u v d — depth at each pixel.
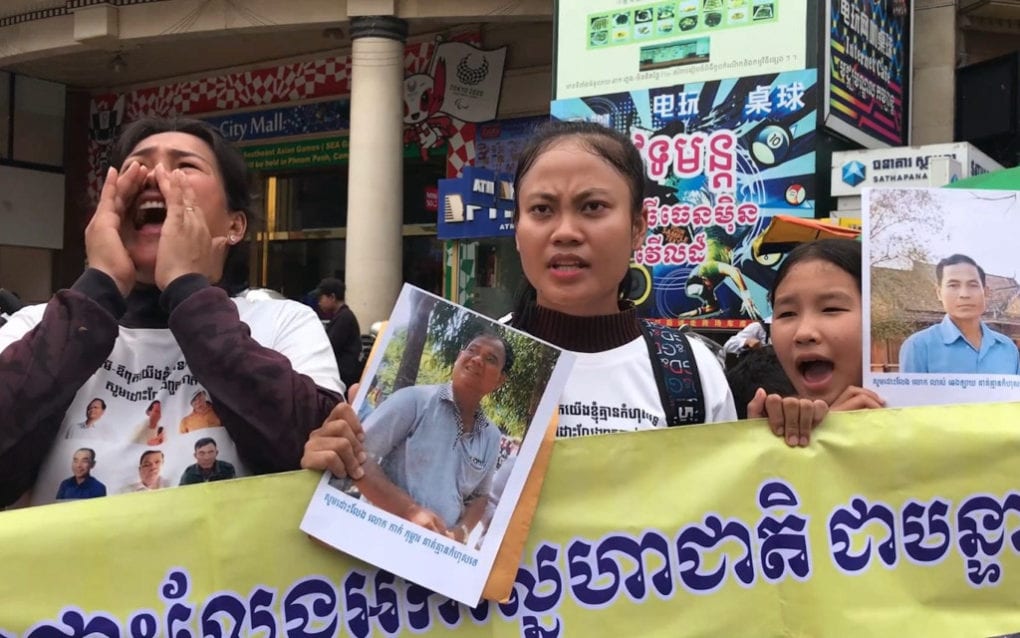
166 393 1.66
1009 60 8.11
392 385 1.56
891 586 1.79
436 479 1.55
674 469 1.71
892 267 1.93
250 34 11.37
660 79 7.35
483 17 10.05
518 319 1.88
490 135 11.69
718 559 1.71
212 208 1.80
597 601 1.65
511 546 1.57
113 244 1.64
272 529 1.54
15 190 15.00
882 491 1.81
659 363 1.83
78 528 1.48
